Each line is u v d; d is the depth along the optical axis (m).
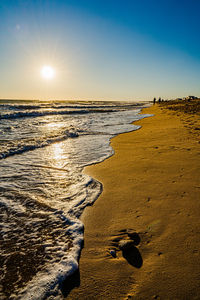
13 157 5.71
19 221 2.75
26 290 1.72
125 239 2.33
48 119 16.59
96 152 6.31
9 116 16.78
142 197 3.29
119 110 33.38
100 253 2.16
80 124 13.73
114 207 3.05
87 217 2.83
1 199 3.33
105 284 1.77
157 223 2.59
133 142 7.64
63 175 4.42
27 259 2.08
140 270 1.89
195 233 2.35
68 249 2.23
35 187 3.81
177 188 3.50
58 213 2.95
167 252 2.08
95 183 3.95
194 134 8.18
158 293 1.64
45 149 6.71
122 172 4.46
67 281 1.81
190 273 1.81
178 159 5.11
